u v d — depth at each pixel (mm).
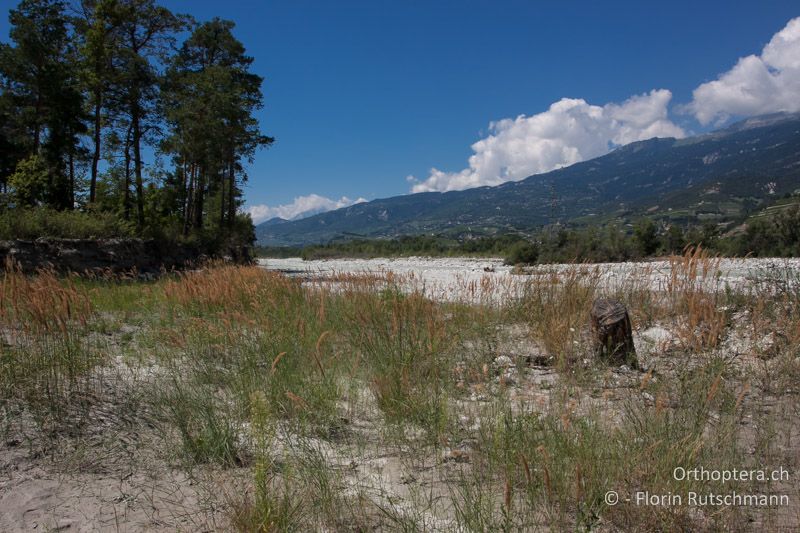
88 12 27500
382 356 5516
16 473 3346
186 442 3738
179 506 3025
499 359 6164
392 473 3547
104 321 8219
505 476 3277
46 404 4312
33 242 18641
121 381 5113
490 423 3988
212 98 31094
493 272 26141
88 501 3064
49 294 5391
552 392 5023
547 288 8711
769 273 8578
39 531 2730
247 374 5000
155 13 28219
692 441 3402
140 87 28375
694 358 5840
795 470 3338
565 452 3389
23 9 25359
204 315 8305
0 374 4559
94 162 27188
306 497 3072
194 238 30578
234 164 40562
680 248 29938
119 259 21938
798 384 4977
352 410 4688
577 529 2635
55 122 26094
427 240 65375
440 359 5590
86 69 26609
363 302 7691
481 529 2648
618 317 5934
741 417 4238
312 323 7180
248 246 46688
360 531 2777
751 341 5980
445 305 8703
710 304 6680
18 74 24969
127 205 29734
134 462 3592
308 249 73312
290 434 4105
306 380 4930
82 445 3768
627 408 4285
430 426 4188
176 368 5535
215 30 36969
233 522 2744
